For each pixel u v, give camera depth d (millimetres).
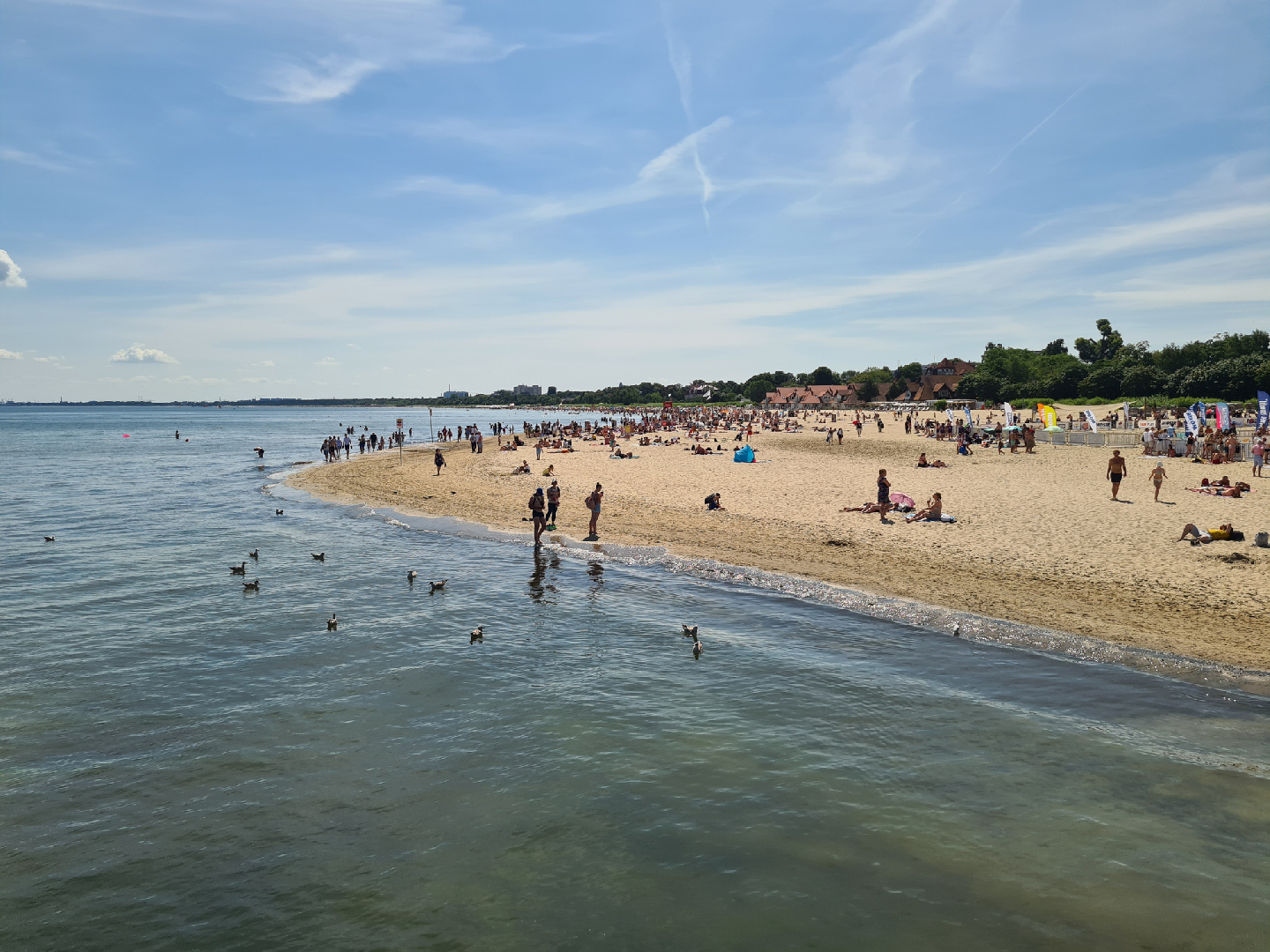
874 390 173750
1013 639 13242
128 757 9281
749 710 10750
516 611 15656
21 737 9773
